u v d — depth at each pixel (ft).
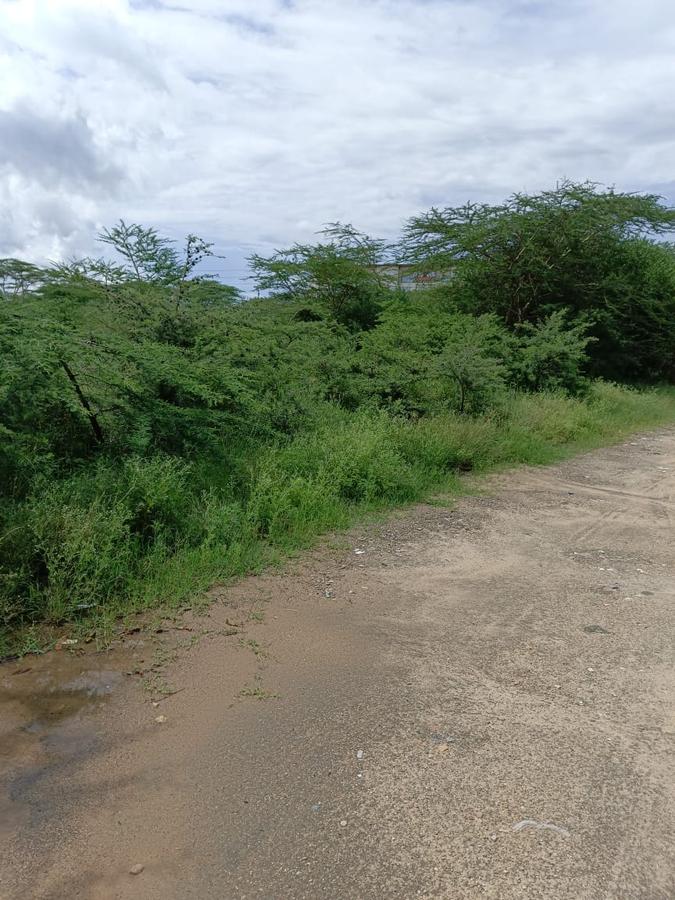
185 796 9.69
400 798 9.68
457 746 10.89
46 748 10.73
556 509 26.07
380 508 24.57
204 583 16.76
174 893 8.11
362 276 75.05
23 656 13.50
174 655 13.65
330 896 8.08
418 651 14.12
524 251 78.43
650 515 25.58
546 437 40.96
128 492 18.16
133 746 10.81
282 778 10.09
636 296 86.38
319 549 20.08
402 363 39.14
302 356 36.50
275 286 76.79
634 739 11.16
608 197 78.07
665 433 50.42
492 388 40.68
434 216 83.10
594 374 84.58
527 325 60.54
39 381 20.17
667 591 17.72
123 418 22.97
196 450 23.90
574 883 8.27
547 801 9.64
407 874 8.38
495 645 14.47
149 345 24.58
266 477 21.77
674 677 13.21
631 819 9.30
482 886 8.21
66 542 15.53
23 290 30.42
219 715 11.68
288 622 15.30
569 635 14.98
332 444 26.37
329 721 11.53
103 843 8.82
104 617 14.74
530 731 11.34
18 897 8.01
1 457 18.53
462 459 31.86
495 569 19.19
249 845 8.82
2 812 9.33
